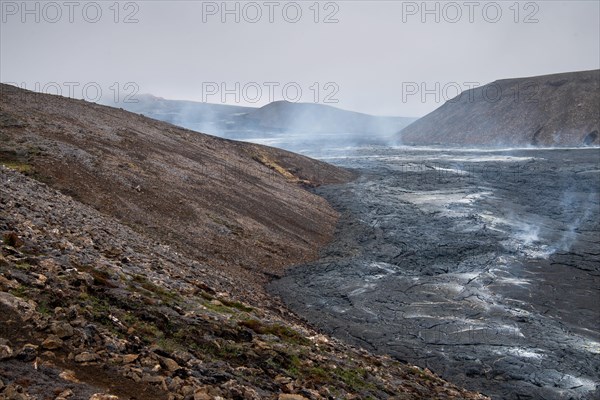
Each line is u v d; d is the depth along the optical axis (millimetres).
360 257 29031
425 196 50750
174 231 23922
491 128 152750
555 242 33156
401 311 21031
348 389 9477
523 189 55594
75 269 9461
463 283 24812
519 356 17125
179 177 32062
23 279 8008
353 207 43906
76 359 6305
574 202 47812
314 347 11531
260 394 7430
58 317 7176
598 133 133375
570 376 15867
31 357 5953
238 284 20219
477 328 19406
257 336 10438
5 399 4965
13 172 19344
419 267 27531
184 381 6695
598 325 20031
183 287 12836
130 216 23297
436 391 12570
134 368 6539
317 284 23891
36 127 30609
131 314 8734
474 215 40906
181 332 8703
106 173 26750
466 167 76000
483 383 15344
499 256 29703
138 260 14367
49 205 16484
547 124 142625
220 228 26891
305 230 33094
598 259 29219
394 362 14727
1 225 10914
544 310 21594
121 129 38469
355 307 21234
